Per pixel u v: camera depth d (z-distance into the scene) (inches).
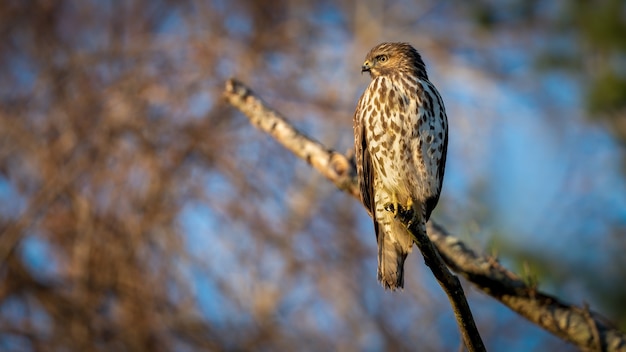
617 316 449.1
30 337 583.5
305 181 622.5
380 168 332.8
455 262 315.3
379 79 337.4
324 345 609.0
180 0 777.6
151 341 593.3
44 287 591.5
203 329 591.8
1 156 625.3
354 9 805.9
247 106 346.0
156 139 616.7
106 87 643.5
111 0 799.7
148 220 607.2
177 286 603.5
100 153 615.5
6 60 780.0
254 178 619.2
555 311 305.3
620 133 643.5
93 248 601.6
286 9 781.9
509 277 310.8
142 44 650.8
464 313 260.2
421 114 328.8
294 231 615.5
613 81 642.2
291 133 340.5
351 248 626.2
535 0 753.6
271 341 598.2
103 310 595.8
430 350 617.0
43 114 646.5
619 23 652.7
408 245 320.2
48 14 795.4
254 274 609.0
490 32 788.0
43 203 590.2
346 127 662.5
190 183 616.1
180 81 634.8
